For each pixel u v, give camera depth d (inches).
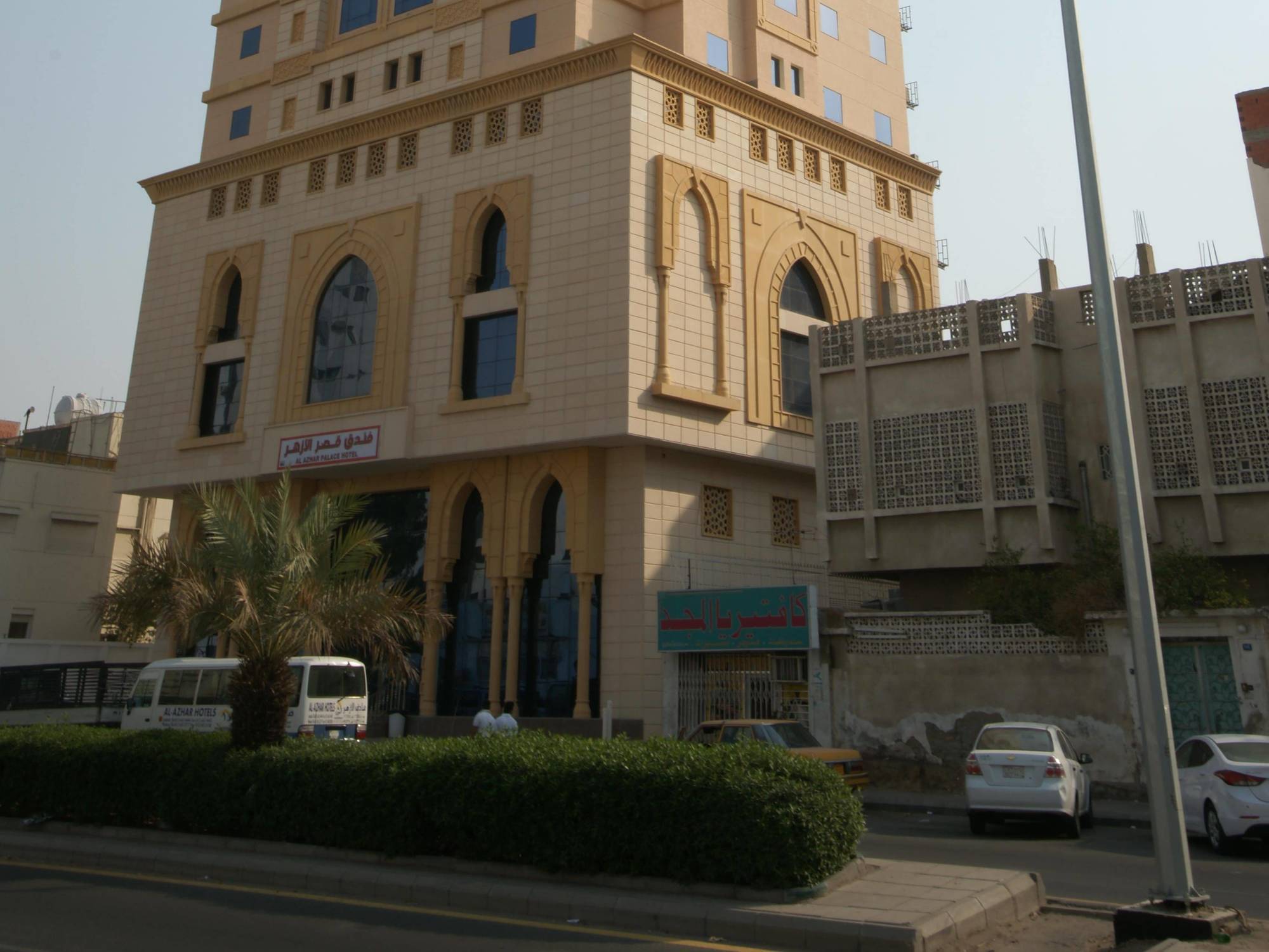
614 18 1210.6
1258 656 709.3
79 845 489.1
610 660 1039.6
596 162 1104.2
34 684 1298.0
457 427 1123.9
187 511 1336.1
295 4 1427.2
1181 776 566.6
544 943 321.7
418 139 1242.6
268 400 1279.5
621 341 1044.5
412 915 364.8
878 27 1465.3
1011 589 815.1
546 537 1118.4
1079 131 372.2
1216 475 805.9
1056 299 915.4
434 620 601.6
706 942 323.3
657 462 1083.9
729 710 935.0
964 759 800.3
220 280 1370.6
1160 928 301.6
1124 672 751.7
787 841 347.6
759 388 1158.3
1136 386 845.2
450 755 428.5
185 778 504.1
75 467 1754.4
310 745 492.4
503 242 1176.8
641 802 373.1
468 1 1258.0
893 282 1343.5
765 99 1229.7
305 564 545.6
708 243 1140.5
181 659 1016.2
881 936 301.3
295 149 1341.0
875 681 850.8
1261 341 801.6
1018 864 485.1
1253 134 1159.6
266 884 424.8
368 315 1237.7
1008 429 886.4
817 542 1232.2
